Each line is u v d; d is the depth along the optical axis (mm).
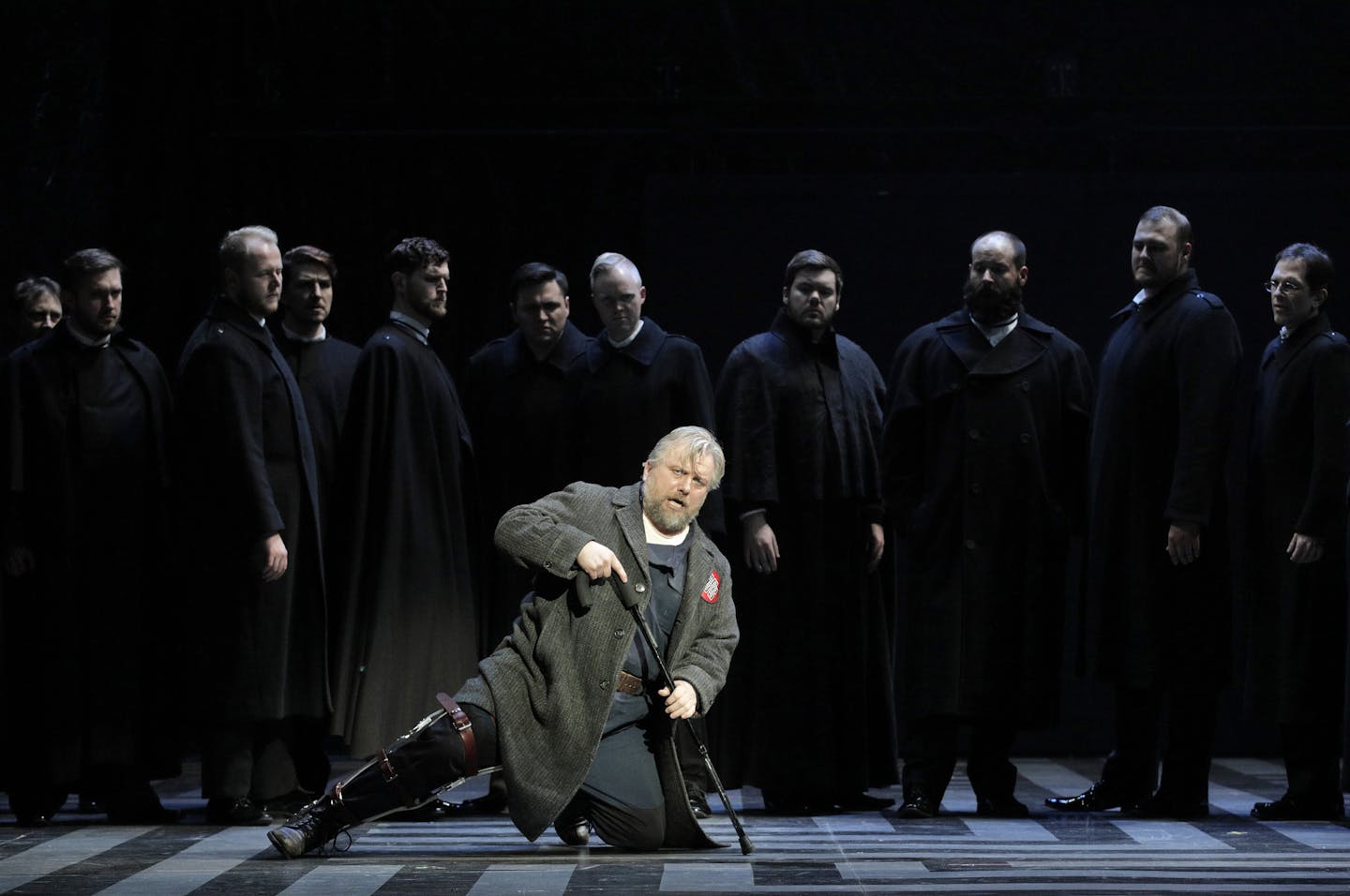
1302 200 19453
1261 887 9102
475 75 20031
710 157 19938
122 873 9984
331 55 20000
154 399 14117
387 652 13555
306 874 9820
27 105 19219
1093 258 19547
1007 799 13852
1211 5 19688
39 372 13789
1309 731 13516
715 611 11062
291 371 14289
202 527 13484
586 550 10516
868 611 14633
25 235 19125
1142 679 13523
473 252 19969
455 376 19969
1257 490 13961
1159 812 13578
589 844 11438
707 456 10789
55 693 13484
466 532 14234
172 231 19656
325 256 15180
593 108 19828
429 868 10078
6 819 14039
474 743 10609
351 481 13852
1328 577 13516
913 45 19969
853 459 14375
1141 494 13719
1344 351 13609
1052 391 14125
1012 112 19641
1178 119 19562
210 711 13328
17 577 13656
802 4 20000
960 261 19594
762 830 12586
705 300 19609
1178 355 13594
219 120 19750
